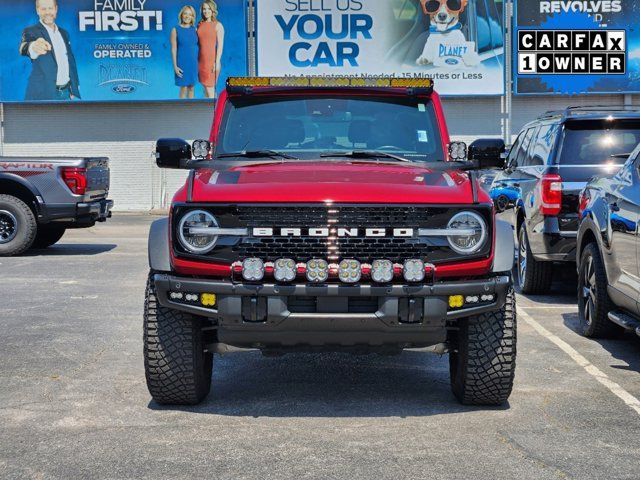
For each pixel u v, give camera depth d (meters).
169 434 5.13
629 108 10.05
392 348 5.49
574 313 9.19
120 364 6.93
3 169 14.55
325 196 5.15
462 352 5.54
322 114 6.53
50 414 5.55
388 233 5.14
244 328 5.17
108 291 10.74
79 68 29.14
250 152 6.36
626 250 6.90
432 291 5.11
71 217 14.60
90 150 30.17
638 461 4.63
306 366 6.95
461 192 5.32
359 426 5.29
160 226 5.48
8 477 4.43
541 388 6.18
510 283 5.35
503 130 29.66
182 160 6.27
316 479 4.37
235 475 4.43
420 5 28.53
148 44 28.97
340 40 28.62
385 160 6.30
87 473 4.48
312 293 5.07
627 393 6.03
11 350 7.41
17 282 11.51
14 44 29.17
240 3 28.64
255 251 5.15
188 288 5.20
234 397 5.99
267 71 28.72
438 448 4.86
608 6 28.58
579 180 9.38
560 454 4.75
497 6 28.47
